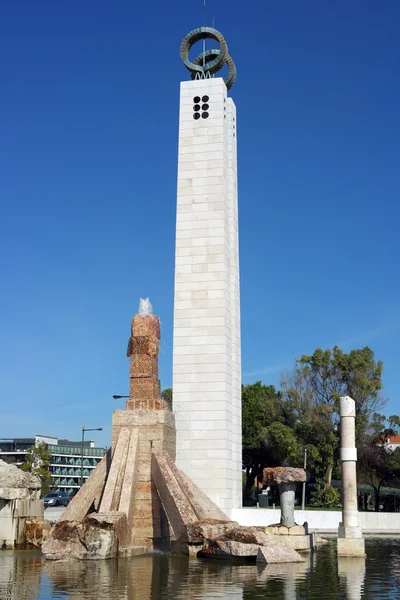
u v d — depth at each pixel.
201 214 45.38
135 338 34.31
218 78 47.56
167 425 33.34
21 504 30.20
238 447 45.19
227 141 48.69
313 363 68.00
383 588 18.59
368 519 45.62
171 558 26.45
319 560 26.34
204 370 42.84
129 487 29.73
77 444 157.88
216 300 43.78
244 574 21.52
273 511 41.59
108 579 20.02
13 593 17.23
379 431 69.81
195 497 31.53
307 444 64.31
